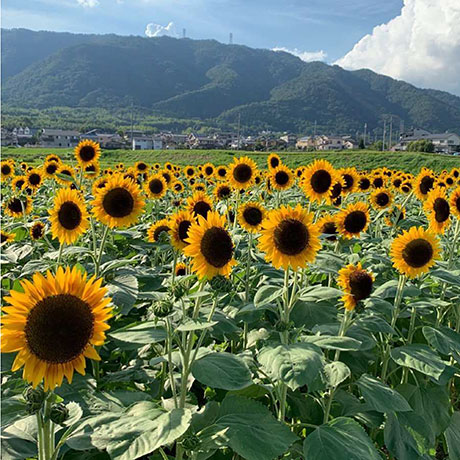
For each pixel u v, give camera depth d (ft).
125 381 13.41
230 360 10.63
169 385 13.69
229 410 10.66
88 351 8.44
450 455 14.64
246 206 19.65
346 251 26.22
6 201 33.53
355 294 13.78
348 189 32.35
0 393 10.96
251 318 14.92
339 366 11.71
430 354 13.61
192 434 9.82
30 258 25.30
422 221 32.71
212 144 608.19
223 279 11.47
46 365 8.18
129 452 8.30
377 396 12.43
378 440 15.53
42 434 8.56
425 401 15.07
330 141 627.46
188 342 10.64
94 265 19.79
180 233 16.76
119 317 16.55
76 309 8.25
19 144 513.04
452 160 170.50
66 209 18.52
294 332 14.88
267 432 9.88
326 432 10.72
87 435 8.86
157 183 36.91
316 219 23.50
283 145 566.77
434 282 18.51
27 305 8.23
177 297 10.96
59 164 41.27
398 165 176.96
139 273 18.02
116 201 18.79
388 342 16.10
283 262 13.10
